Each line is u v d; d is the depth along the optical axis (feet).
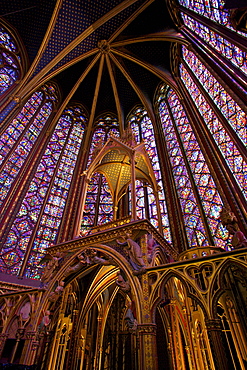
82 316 20.07
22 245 35.29
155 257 15.53
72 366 18.08
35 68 45.16
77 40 47.91
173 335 17.30
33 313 16.07
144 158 24.82
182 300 18.61
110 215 42.57
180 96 42.24
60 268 17.62
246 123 23.97
